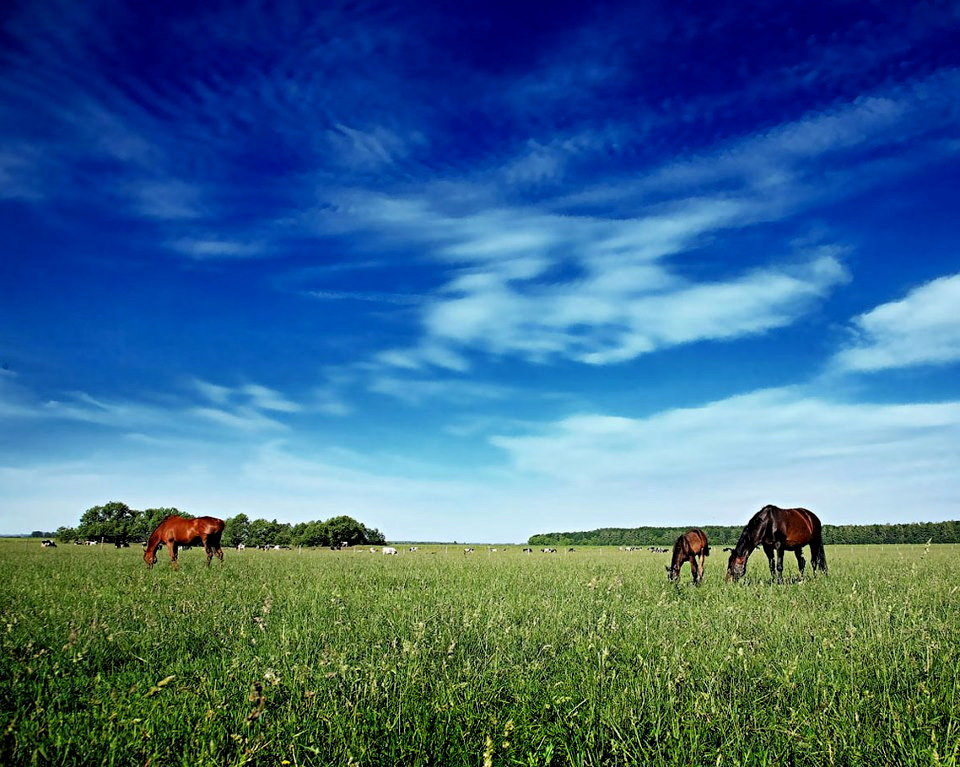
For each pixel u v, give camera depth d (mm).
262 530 120312
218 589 14883
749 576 19062
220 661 7324
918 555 31922
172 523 26016
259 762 4648
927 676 6441
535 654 7660
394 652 7176
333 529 114750
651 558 37594
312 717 5402
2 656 7266
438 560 35000
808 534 17828
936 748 4551
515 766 4809
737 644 7609
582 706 5777
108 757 4664
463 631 8742
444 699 5754
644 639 8281
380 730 5234
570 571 22281
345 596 13562
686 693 5996
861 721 5395
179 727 5164
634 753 4848
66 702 5863
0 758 4645
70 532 109938
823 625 8867
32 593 13906
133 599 12664
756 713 5586
